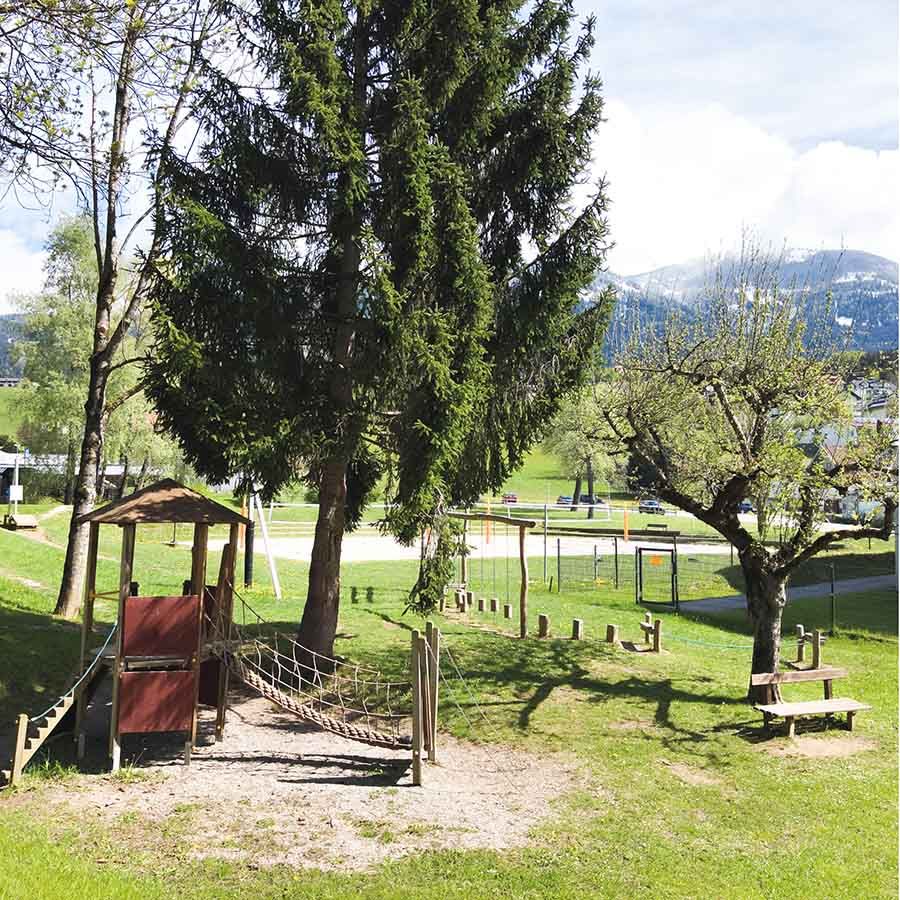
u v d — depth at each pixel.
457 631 20.47
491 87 14.80
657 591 31.08
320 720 12.18
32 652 15.04
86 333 47.03
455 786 11.27
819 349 15.99
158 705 11.43
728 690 16.05
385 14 14.83
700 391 16.20
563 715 14.28
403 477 13.84
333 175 14.27
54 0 10.94
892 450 14.24
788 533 15.57
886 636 22.84
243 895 8.00
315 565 16.38
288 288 14.43
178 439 15.27
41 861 8.16
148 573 27.05
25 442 52.81
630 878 8.72
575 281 15.12
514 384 15.91
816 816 10.54
